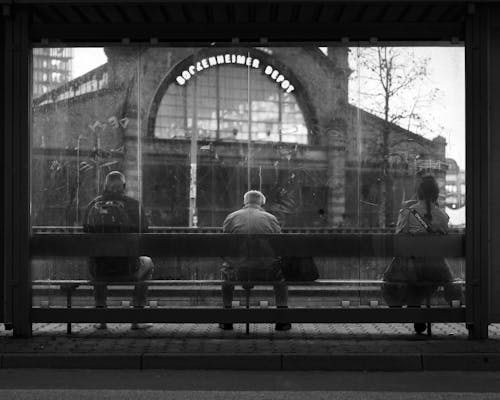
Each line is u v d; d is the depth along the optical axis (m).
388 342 7.10
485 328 7.18
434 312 7.20
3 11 7.04
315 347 6.84
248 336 7.48
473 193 7.17
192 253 7.50
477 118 7.18
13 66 7.19
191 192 7.96
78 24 7.35
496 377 6.25
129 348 6.80
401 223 7.63
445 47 7.71
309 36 7.46
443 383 6.03
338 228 7.90
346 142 7.91
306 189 7.95
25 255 7.18
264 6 7.12
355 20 7.57
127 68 7.89
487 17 7.16
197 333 7.67
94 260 7.46
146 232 7.86
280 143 7.99
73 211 7.71
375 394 5.66
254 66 7.97
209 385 5.96
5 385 5.92
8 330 7.59
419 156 7.75
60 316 7.23
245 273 7.50
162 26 7.38
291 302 7.47
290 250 7.50
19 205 7.18
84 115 7.78
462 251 7.36
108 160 7.83
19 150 7.18
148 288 7.48
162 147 7.95
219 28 7.38
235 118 8.00
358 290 7.45
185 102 7.96
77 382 6.04
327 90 7.91
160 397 5.56
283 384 6.00
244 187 7.98
